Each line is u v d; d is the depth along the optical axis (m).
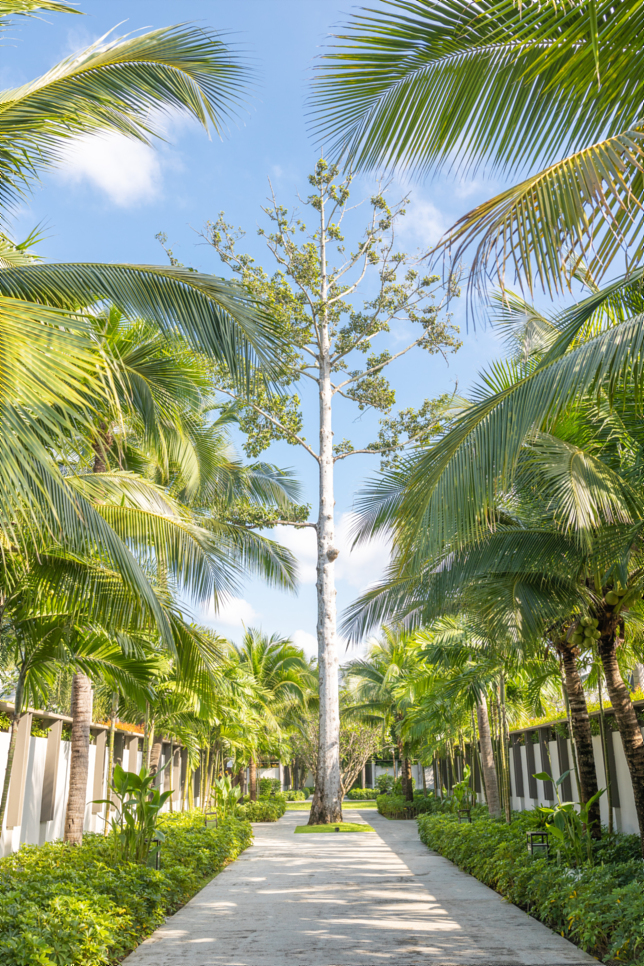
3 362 3.63
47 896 6.45
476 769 22.22
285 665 30.86
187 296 5.59
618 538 6.78
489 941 6.88
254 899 9.56
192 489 12.73
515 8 3.34
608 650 8.30
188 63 5.75
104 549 5.92
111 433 9.87
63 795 13.05
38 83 5.64
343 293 24.53
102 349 4.22
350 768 36.00
